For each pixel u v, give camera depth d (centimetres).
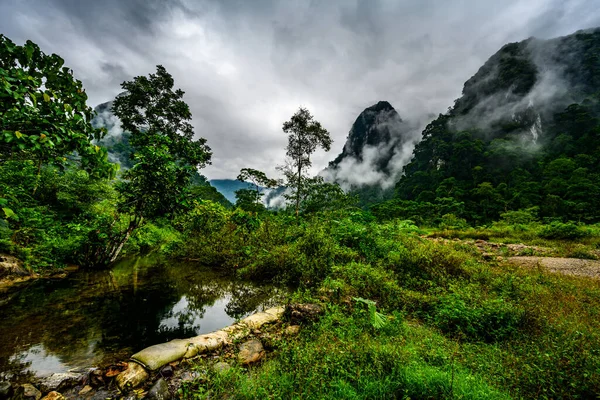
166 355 313
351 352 319
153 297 571
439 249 755
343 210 1562
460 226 2839
